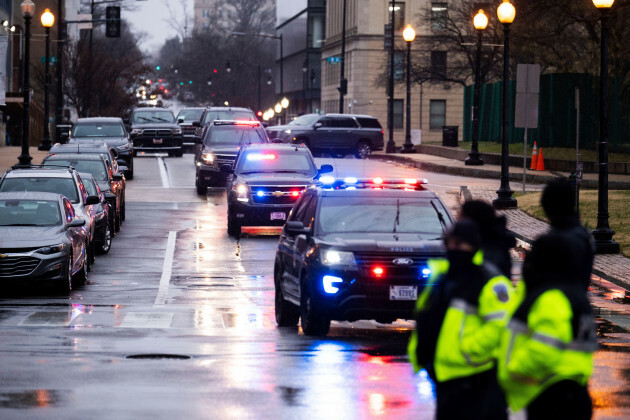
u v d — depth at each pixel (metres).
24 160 95.75
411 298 33.56
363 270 33.53
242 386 25.12
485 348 15.57
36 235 46.72
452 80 186.88
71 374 26.48
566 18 113.12
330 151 146.00
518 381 14.77
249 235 70.12
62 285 46.97
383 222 35.94
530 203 77.31
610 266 52.94
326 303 33.66
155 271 54.84
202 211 82.75
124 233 70.44
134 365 27.92
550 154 115.25
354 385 25.33
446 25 183.12
